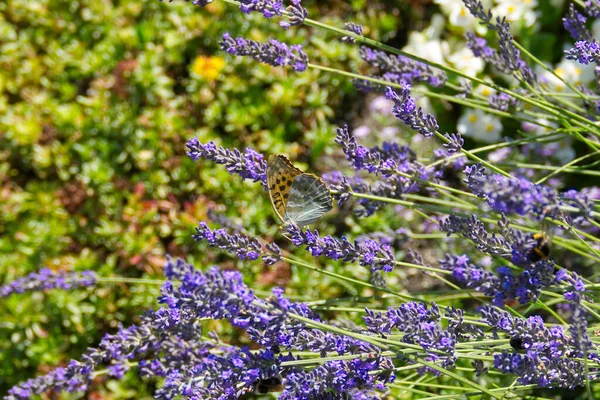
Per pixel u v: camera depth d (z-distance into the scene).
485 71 1.29
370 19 1.38
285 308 0.92
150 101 1.34
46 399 1.21
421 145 1.29
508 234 0.95
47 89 1.39
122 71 1.34
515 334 0.94
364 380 0.96
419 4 1.39
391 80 1.10
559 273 0.93
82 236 1.29
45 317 1.24
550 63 1.28
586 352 0.92
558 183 1.23
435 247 1.24
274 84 1.34
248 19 1.37
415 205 1.00
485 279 0.94
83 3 1.44
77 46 1.39
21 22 1.46
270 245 0.98
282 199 1.01
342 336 0.97
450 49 1.31
